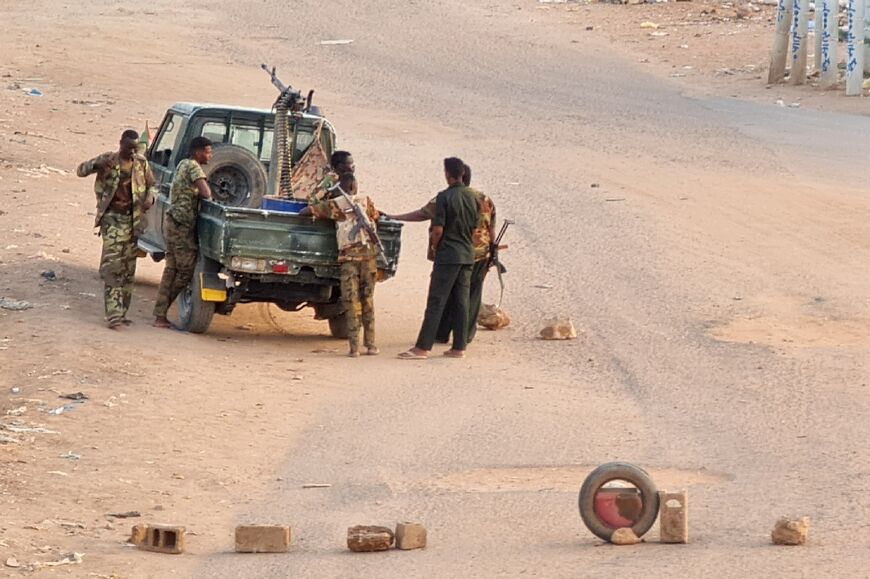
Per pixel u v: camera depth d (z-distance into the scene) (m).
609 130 103.06
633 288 55.75
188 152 49.62
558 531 27.34
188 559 25.88
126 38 142.12
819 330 48.50
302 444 34.72
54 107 102.00
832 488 29.94
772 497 29.34
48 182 73.88
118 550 26.31
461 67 135.75
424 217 44.97
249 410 37.62
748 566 23.98
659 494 26.33
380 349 46.19
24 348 41.97
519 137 100.12
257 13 163.75
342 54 141.38
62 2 167.62
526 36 151.62
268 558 25.88
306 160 47.78
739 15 160.25
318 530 27.78
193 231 45.50
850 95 118.00
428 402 38.91
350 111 111.50
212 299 44.72
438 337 47.44
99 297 48.81
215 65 131.12
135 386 39.00
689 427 36.19
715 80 128.25
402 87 124.75
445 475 31.94
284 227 43.94
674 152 92.94
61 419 35.75
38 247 55.84
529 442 34.75
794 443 34.28
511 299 54.12
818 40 126.19
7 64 120.81
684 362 44.06
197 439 34.78
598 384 41.38
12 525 27.56
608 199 75.88
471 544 26.50
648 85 126.19
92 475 31.55
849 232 67.12
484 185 80.38
